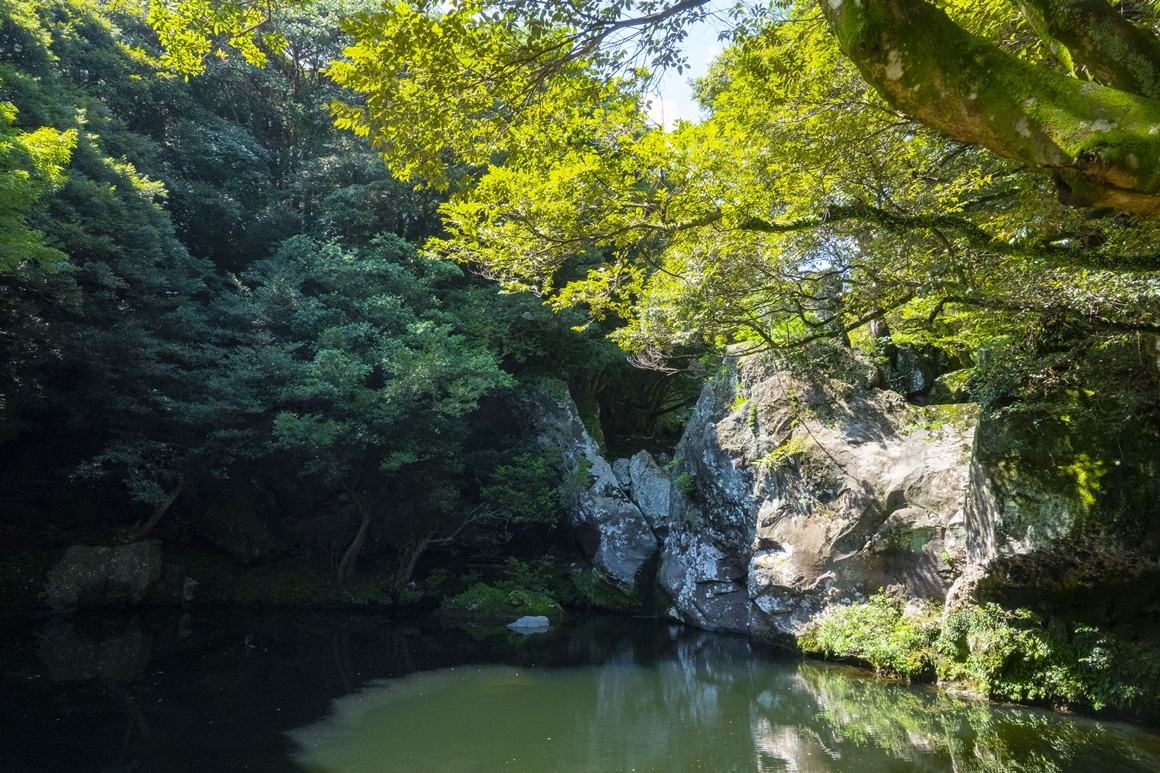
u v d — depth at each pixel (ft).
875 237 25.18
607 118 21.58
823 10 10.80
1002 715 33.17
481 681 42.39
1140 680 31.83
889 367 52.39
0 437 63.82
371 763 28.30
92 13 67.56
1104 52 9.79
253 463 76.13
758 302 31.35
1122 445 32.94
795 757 28.53
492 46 18.03
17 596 60.08
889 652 41.50
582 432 80.59
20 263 49.90
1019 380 35.14
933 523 43.55
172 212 77.66
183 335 67.05
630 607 70.69
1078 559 33.68
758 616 53.93
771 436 54.29
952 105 9.87
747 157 22.54
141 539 66.95
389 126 19.39
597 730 32.76
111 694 37.17
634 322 36.65
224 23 21.27
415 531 75.46
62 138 39.99
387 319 72.28
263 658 47.67
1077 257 16.93
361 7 79.25
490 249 23.24
